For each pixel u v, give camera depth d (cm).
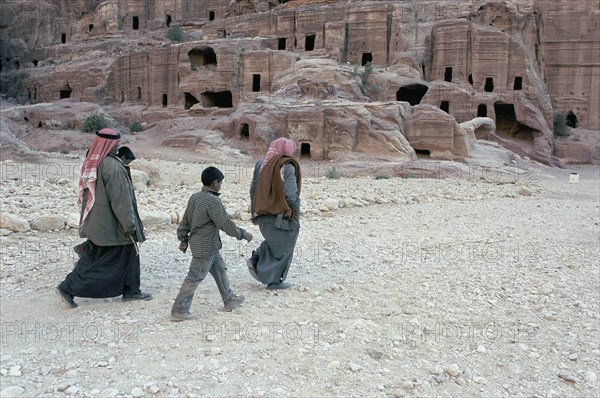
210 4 6350
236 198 1745
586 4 4434
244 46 4572
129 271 759
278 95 3909
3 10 7250
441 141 3297
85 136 4197
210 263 693
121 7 6700
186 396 504
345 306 772
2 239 1126
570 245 1227
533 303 821
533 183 2723
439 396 536
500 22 4403
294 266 998
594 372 604
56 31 7212
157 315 705
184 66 4691
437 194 2094
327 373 563
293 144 830
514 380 579
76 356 577
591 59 4438
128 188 720
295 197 815
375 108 3394
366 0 4734
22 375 531
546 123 4034
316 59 4222
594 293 875
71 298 734
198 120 4266
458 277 942
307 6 4859
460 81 4206
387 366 589
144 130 4612
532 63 4259
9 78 6769
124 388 511
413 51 4269
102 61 5666
